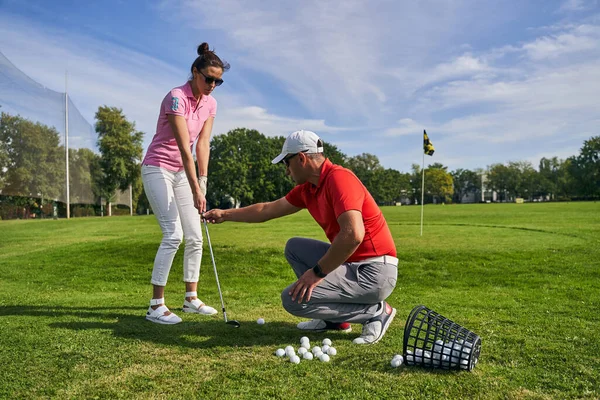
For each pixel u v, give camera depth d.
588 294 4.82
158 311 3.65
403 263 6.88
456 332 2.62
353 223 2.79
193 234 4.03
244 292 5.23
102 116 49.78
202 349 2.94
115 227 16.86
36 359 2.71
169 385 2.34
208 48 3.81
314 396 2.21
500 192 119.50
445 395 2.22
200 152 4.15
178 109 3.70
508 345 2.99
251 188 61.94
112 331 3.33
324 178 3.01
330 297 3.07
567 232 11.27
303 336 3.28
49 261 7.62
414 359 2.60
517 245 8.42
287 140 3.06
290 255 3.53
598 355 2.79
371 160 106.50
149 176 3.86
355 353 2.88
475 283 5.60
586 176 82.19
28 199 32.28
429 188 112.31
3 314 3.86
